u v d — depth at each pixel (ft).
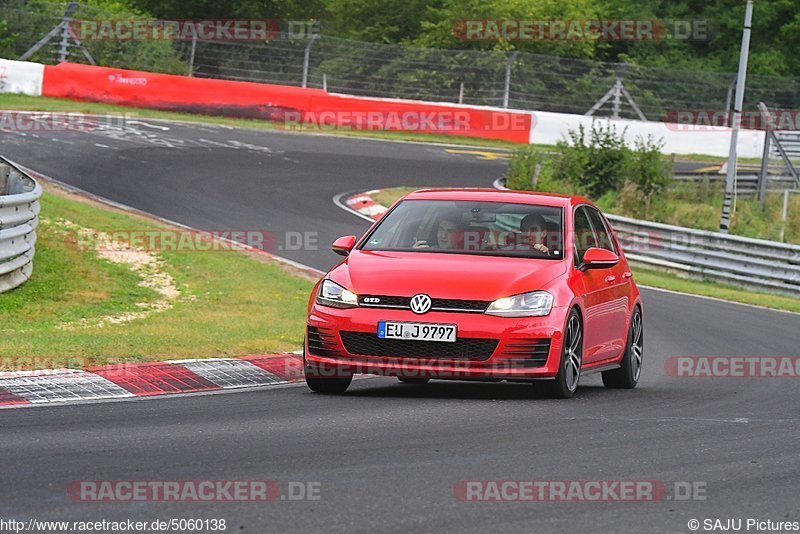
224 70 533.55
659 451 87.30
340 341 110.83
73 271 197.36
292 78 541.75
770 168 499.10
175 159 359.05
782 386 139.23
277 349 144.46
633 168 409.90
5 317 161.99
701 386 139.03
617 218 333.42
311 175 367.45
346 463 79.25
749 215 407.03
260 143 418.92
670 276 321.11
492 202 126.72
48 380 111.86
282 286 209.97
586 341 119.75
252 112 483.51
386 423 96.07
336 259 249.96
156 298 191.21
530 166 400.26
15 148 336.29
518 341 109.29
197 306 186.80
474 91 555.28
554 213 125.08
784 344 189.78
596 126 535.19
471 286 111.04
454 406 106.83
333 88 543.80
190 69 529.04
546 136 530.27
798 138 534.78
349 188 353.72
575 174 408.87
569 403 112.06
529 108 556.92
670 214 381.60
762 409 116.16
